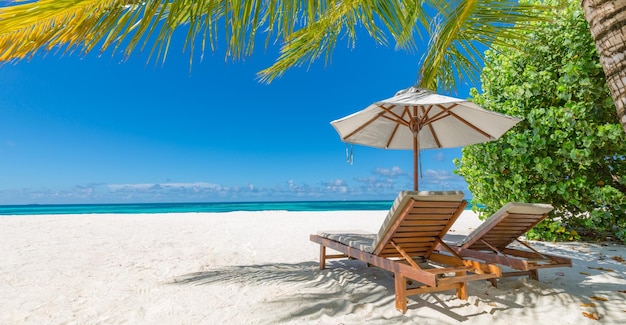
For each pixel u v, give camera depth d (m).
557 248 5.50
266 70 4.54
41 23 1.57
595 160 5.38
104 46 1.73
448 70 5.35
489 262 3.55
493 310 2.89
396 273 2.96
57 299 3.32
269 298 3.25
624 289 3.38
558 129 5.64
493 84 6.53
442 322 2.68
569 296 3.19
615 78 1.65
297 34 3.87
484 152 6.36
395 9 3.61
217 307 3.06
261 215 13.05
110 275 4.19
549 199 5.96
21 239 6.91
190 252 5.63
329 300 3.17
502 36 4.05
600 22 1.72
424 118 4.41
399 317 2.78
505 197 6.30
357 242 3.59
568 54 5.48
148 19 1.74
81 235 7.53
